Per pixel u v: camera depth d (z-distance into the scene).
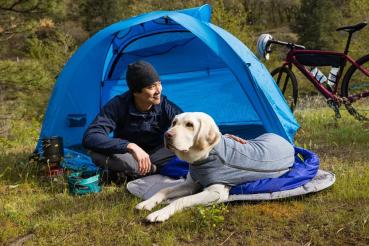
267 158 3.40
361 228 2.75
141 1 19.62
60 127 4.77
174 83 5.87
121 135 3.96
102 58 4.99
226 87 5.73
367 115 6.81
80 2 28.48
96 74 5.02
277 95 4.80
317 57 6.27
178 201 3.06
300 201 3.26
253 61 4.63
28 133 7.15
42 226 2.98
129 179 3.96
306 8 28.28
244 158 3.27
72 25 28.52
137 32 5.17
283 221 2.92
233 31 15.35
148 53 5.59
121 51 5.30
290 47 6.48
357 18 16.36
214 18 15.45
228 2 22.11
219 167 3.18
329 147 4.97
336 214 2.95
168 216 2.97
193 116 3.11
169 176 3.88
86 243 2.77
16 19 10.02
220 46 4.22
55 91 4.74
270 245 2.63
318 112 7.31
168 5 18.34
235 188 3.31
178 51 5.68
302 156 3.98
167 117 3.96
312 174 3.52
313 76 6.34
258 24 36.88
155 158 3.92
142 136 3.96
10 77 9.58
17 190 3.84
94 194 3.63
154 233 2.83
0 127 8.06
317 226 2.84
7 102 11.09
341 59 6.19
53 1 9.94
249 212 3.05
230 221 2.95
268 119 4.23
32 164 4.50
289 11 37.88
